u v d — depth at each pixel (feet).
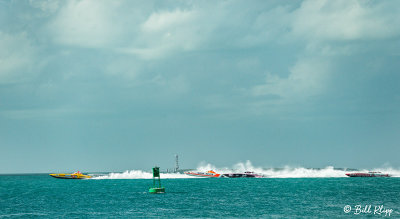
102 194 437.17
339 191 456.86
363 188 505.66
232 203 334.85
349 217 257.96
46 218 264.93
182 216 266.57
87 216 270.46
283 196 395.14
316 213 275.39
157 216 267.18
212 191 467.52
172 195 414.41
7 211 299.79
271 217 259.39
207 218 257.55
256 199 366.43
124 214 276.41
